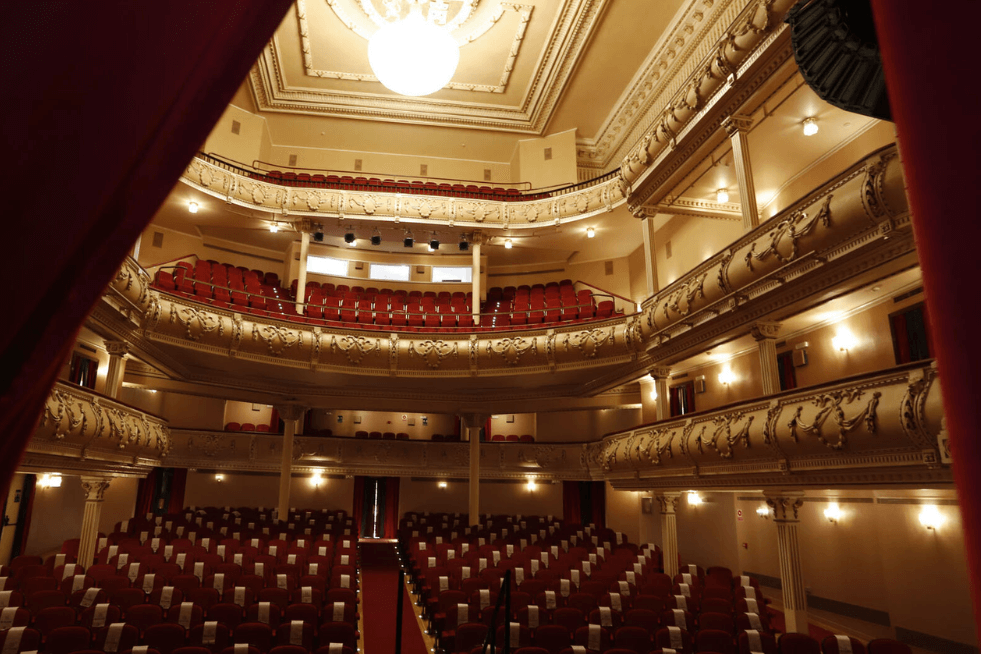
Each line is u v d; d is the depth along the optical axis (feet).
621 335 45.88
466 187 62.95
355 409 57.82
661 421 37.65
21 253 2.31
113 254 2.73
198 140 3.01
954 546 28.60
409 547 48.49
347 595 28.40
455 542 46.78
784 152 38.22
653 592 32.12
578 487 64.80
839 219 24.93
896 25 2.43
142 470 38.75
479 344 50.70
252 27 3.13
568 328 49.14
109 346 38.17
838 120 34.65
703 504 49.60
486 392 57.98
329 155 67.05
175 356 46.60
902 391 20.51
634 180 45.60
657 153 42.27
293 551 39.96
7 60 2.27
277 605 26.76
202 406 63.16
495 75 58.90
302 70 58.95
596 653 24.20
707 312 35.24
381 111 63.10
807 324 36.76
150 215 2.84
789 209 28.48
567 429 66.85
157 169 2.80
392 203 56.90
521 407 57.93
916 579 30.55
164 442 40.81
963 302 2.11
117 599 26.86
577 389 55.72
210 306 44.98
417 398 57.77
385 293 65.51
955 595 28.43
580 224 56.39
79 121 2.41
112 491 56.03
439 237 60.18
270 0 3.20
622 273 63.52
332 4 50.26
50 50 2.35
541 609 27.02
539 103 61.26
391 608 36.91
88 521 34.42
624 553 44.34
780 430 25.86
